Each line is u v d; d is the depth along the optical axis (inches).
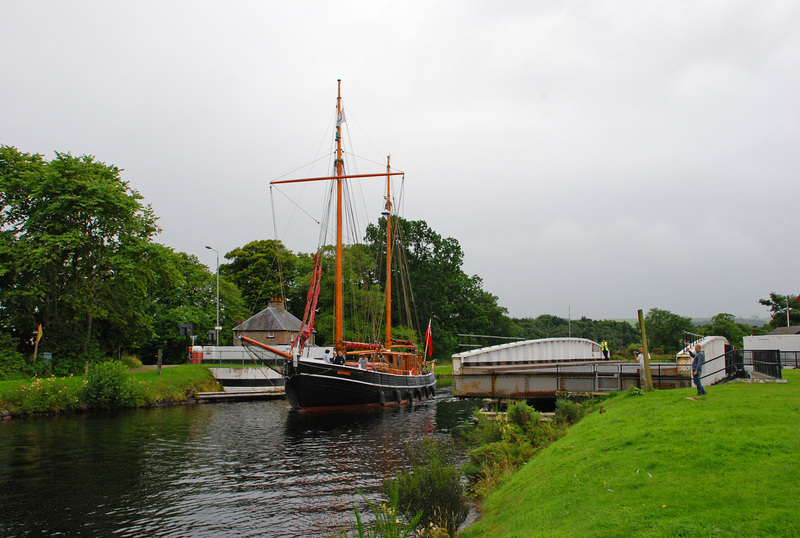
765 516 272.7
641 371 908.6
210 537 488.1
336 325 1694.1
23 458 815.7
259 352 2181.3
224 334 2721.5
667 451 404.5
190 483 673.0
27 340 1642.5
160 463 786.2
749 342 1808.6
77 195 1576.0
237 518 538.3
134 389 1470.2
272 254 3344.0
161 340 2456.9
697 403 587.5
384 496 609.3
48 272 1594.5
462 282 3917.3
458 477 442.0
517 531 339.6
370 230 3890.3
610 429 523.5
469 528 400.8
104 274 1716.3
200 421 1233.4
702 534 262.8
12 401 1273.4
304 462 793.6
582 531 297.6
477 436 706.8
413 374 1859.0
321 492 629.6
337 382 1473.9
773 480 319.6
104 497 612.4
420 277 3686.0
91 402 1395.2
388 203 2063.2
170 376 1744.6
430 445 539.8
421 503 410.3
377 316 2970.0
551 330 5027.1
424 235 3863.2
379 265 3563.0
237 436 1027.9
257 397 1814.7
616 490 350.9
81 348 1663.4
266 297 3208.7
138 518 540.7
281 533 495.2
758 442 392.5
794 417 471.8
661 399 661.9
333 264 3115.2
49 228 1569.9
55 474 717.9
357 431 1095.6
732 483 324.2
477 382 997.8
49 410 1312.7
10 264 1473.9
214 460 808.3
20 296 1565.0
